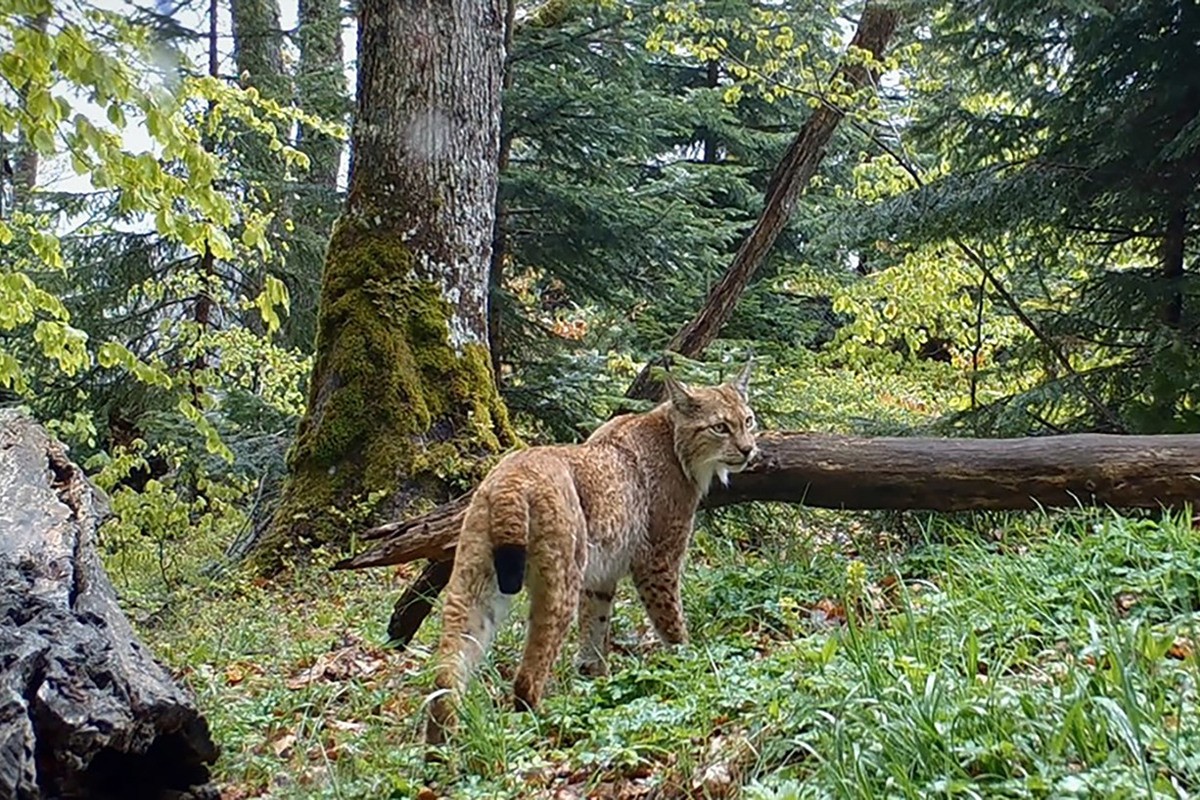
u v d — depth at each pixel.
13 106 5.95
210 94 8.63
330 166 15.28
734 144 18.59
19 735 2.98
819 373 16.67
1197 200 8.68
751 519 8.20
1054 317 9.98
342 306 9.03
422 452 8.73
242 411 11.82
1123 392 9.30
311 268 15.16
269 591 7.84
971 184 9.71
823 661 4.05
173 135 5.79
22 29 5.39
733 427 5.88
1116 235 9.68
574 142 12.97
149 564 9.47
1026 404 9.40
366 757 4.33
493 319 12.69
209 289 12.77
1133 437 6.22
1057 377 9.92
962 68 9.77
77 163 5.90
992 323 11.71
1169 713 3.24
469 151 9.35
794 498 6.47
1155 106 8.70
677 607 5.82
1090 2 8.33
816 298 19.16
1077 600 4.42
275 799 3.99
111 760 3.42
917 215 9.75
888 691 3.47
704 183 15.61
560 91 12.43
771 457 6.38
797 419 10.59
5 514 4.52
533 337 13.20
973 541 6.00
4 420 5.87
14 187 15.12
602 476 5.44
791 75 12.53
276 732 4.77
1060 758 3.05
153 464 14.41
